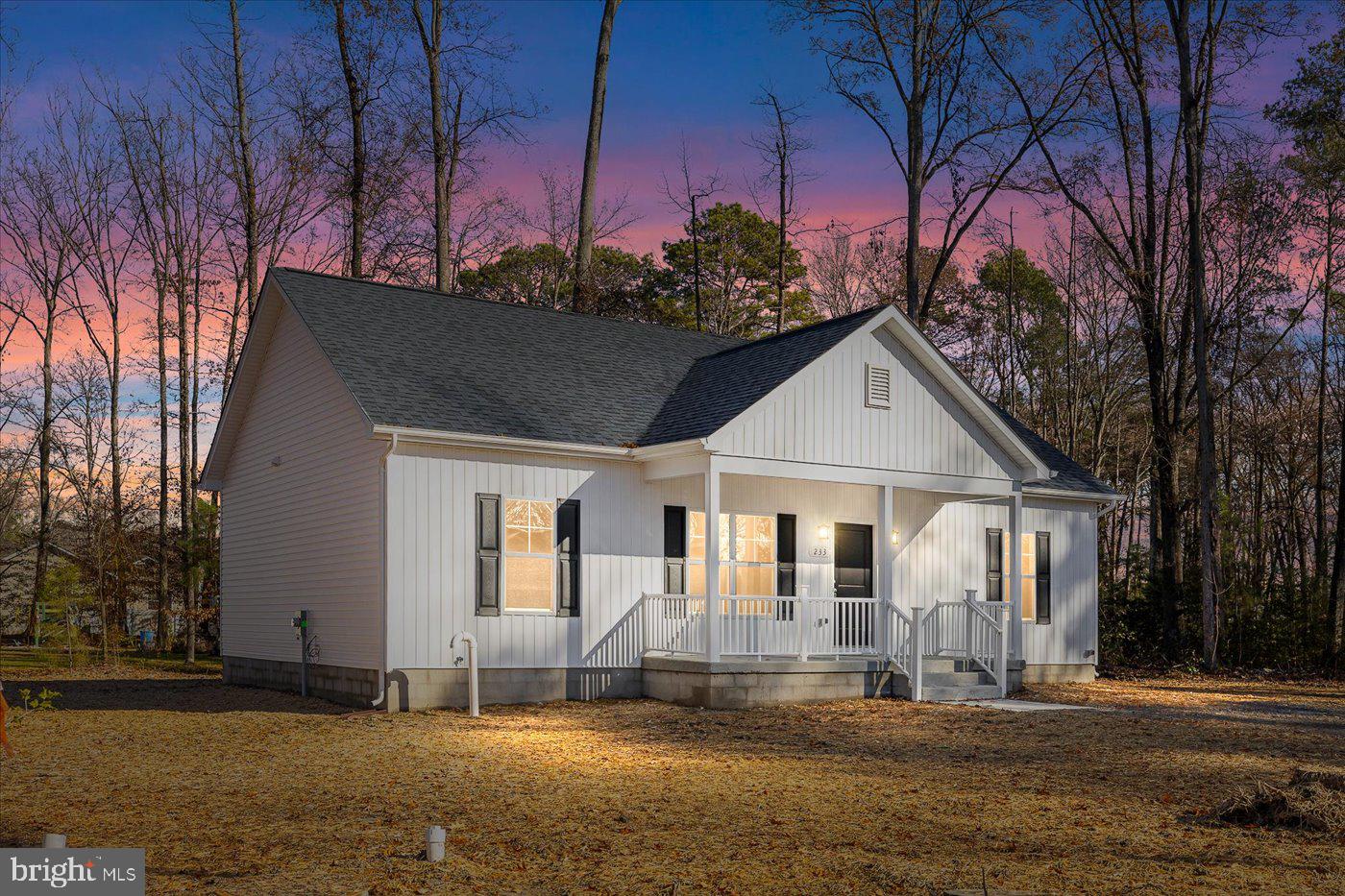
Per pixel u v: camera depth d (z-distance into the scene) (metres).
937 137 32.59
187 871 7.54
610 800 10.12
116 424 38.47
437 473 17.12
